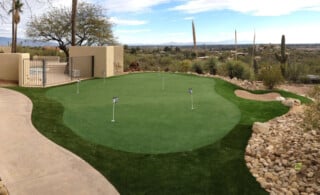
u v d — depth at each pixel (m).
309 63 24.92
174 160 5.38
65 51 27.80
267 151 5.80
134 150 5.73
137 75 17.16
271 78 13.69
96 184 4.60
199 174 4.96
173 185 4.63
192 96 10.88
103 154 5.54
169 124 7.32
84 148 5.77
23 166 5.04
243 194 4.45
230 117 8.12
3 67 15.16
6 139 6.14
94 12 27.20
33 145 5.88
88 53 17.27
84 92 11.70
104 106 9.09
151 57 29.72
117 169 5.05
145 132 6.70
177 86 13.20
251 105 9.88
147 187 4.57
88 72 17.41
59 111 8.39
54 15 26.78
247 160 5.50
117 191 4.45
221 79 15.44
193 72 19.23
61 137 6.31
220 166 5.23
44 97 10.52
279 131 7.16
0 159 5.25
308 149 5.76
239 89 13.38
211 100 10.24
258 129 6.94
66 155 5.48
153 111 8.54
